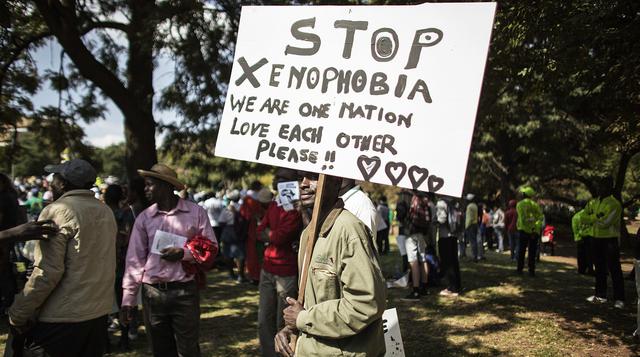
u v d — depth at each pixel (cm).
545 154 1928
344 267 207
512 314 671
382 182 229
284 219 420
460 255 1363
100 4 986
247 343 553
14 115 1009
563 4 500
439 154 219
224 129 280
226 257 989
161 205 385
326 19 257
